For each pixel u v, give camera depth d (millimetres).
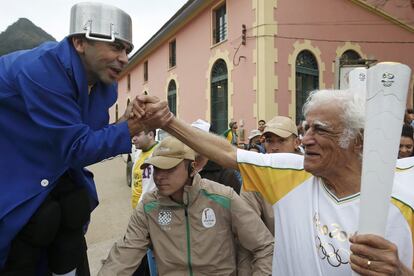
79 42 1704
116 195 9156
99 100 1895
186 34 16031
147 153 4043
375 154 1130
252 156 1814
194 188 2129
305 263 1508
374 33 13727
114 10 1715
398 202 1370
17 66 1647
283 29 11375
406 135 3070
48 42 1808
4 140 1666
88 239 6027
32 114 1603
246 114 11844
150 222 2199
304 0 11820
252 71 11539
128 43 1759
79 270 2141
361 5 13242
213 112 14180
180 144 2102
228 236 2170
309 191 1592
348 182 1463
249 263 2244
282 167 1718
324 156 1455
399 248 1337
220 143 1919
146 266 2980
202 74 14719
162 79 19094
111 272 2143
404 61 14625
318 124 1439
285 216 1645
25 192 1643
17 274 1737
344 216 1437
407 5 14492
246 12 11750
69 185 1853
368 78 1156
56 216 1732
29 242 1721
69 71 1660
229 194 2166
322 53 12281
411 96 14664
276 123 3115
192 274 2133
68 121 1628
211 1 13727
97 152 1629
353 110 1407
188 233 2125
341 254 1393
